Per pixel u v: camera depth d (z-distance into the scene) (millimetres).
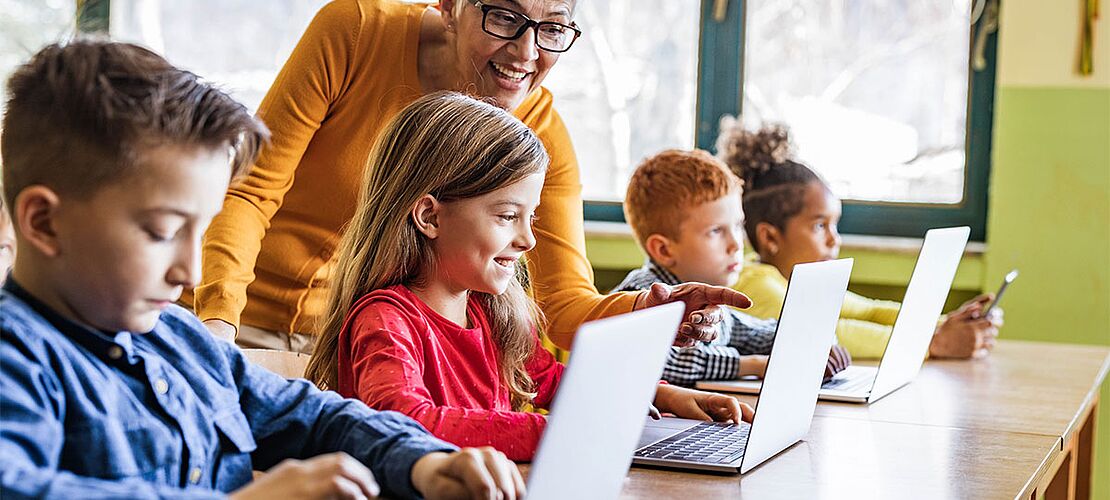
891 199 3473
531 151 1391
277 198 1698
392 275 1387
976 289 3314
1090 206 3215
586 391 836
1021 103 3252
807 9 3496
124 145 830
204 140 870
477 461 916
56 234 855
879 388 1817
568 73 3676
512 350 1503
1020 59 3250
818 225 2607
